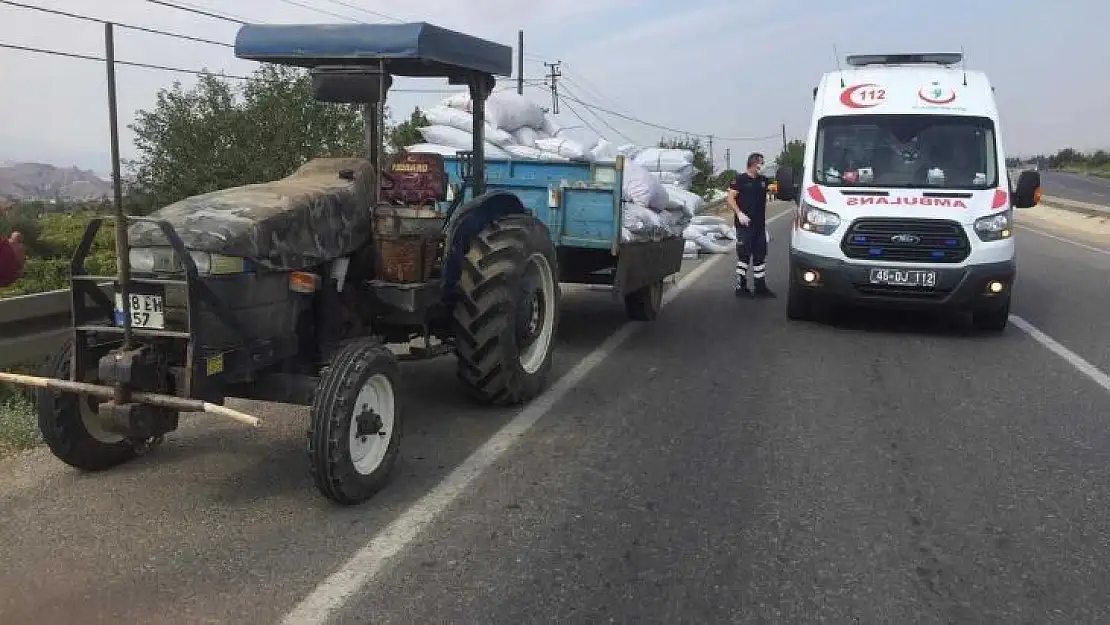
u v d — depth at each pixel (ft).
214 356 13.39
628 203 28.32
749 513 14.48
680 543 13.34
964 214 28.32
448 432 18.67
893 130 31.14
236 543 13.14
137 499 14.79
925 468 16.63
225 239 13.51
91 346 14.08
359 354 14.60
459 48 18.03
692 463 16.87
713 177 171.83
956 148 30.40
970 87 32.09
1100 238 78.23
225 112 79.97
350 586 11.86
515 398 20.31
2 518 13.94
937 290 28.50
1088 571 12.51
